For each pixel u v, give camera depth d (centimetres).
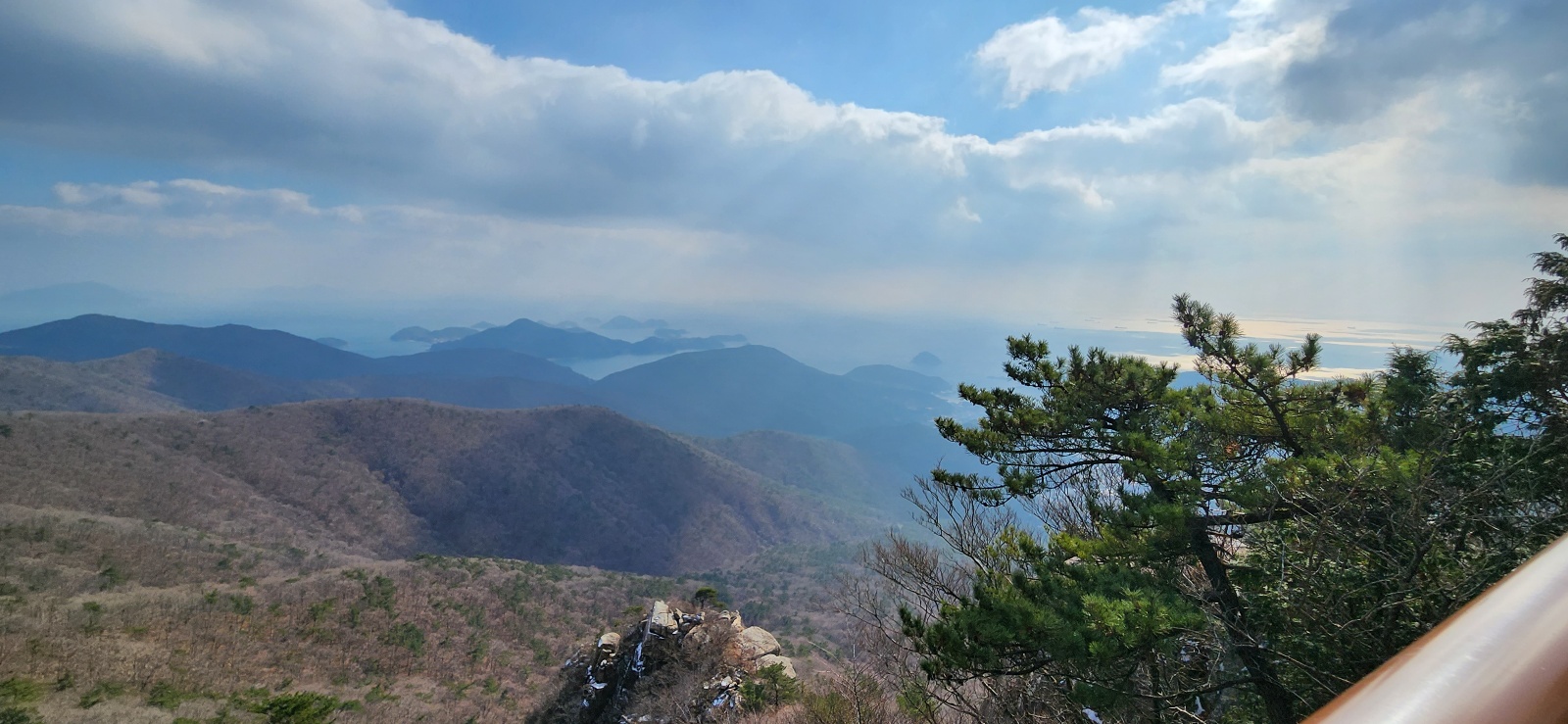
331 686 5928
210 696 5003
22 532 8125
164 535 9662
